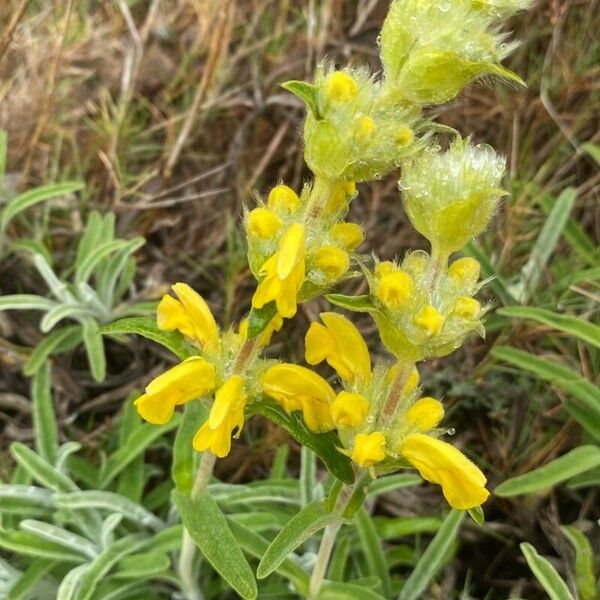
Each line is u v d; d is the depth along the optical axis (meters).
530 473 0.32
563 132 0.48
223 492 0.33
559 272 0.43
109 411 0.43
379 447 0.21
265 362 0.24
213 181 0.49
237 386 0.22
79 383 0.42
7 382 0.42
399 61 0.20
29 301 0.39
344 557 0.33
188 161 0.50
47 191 0.41
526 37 0.49
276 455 0.37
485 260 0.41
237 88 0.49
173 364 0.44
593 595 0.32
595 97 0.48
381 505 0.39
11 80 0.47
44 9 0.52
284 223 0.21
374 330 0.44
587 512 0.38
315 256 0.21
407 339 0.20
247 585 0.25
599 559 0.34
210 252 0.47
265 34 0.53
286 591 0.34
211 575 0.35
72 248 0.47
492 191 0.19
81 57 0.52
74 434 0.41
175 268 0.46
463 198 0.19
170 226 0.49
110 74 0.53
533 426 0.40
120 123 0.46
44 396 0.37
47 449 0.36
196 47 0.51
